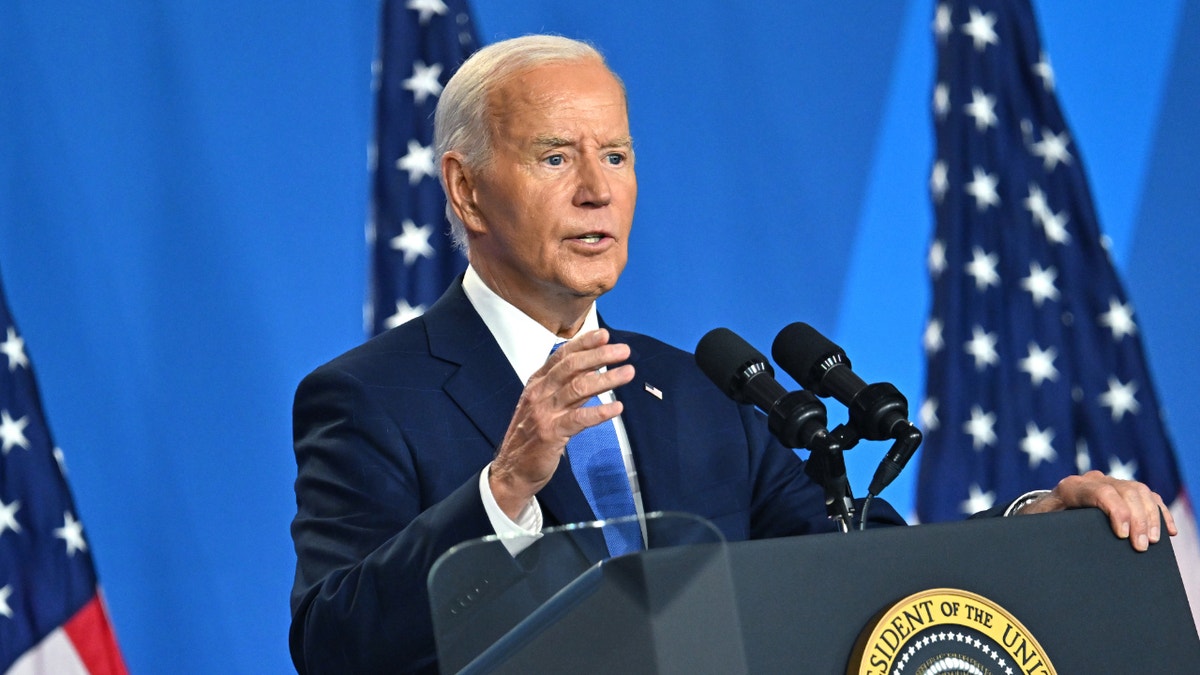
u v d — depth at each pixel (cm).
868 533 579
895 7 1805
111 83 1442
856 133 1758
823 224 1722
